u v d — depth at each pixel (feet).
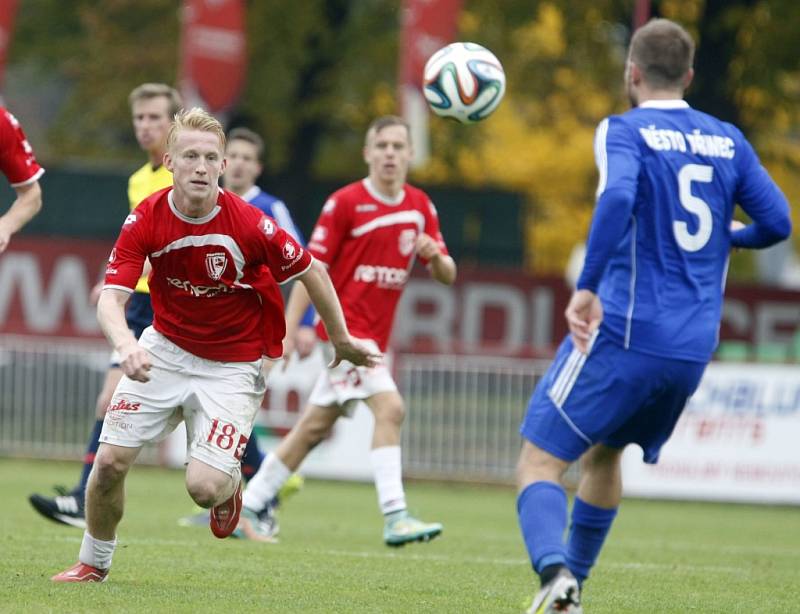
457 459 191.01
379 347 105.81
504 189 287.28
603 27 296.92
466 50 100.17
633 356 64.39
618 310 64.80
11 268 229.66
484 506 165.68
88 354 196.65
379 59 303.07
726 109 273.54
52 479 170.60
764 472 178.60
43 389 197.47
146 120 109.19
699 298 65.62
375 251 104.94
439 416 190.90
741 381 178.60
